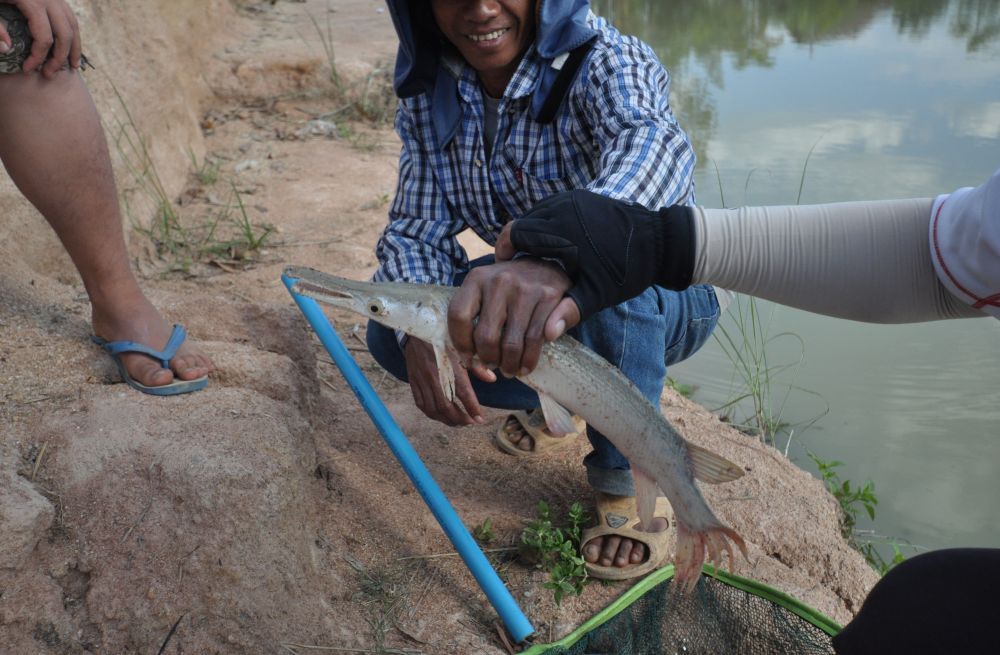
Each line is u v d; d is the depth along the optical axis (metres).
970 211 1.53
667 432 1.83
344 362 2.72
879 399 4.13
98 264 2.57
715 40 9.97
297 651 2.27
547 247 1.68
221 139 6.48
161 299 3.29
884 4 11.36
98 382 2.61
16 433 2.36
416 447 3.17
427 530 2.75
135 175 4.70
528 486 3.01
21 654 2.05
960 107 7.29
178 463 2.29
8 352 2.61
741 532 2.98
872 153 6.27
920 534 3.38
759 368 4.32
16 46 2.25
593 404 1.82
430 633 2.42
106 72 4.71
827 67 8.69
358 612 2.45
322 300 1.83
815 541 2.98
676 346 2.73
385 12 9.48
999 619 1.53
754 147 6.48
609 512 2.69
